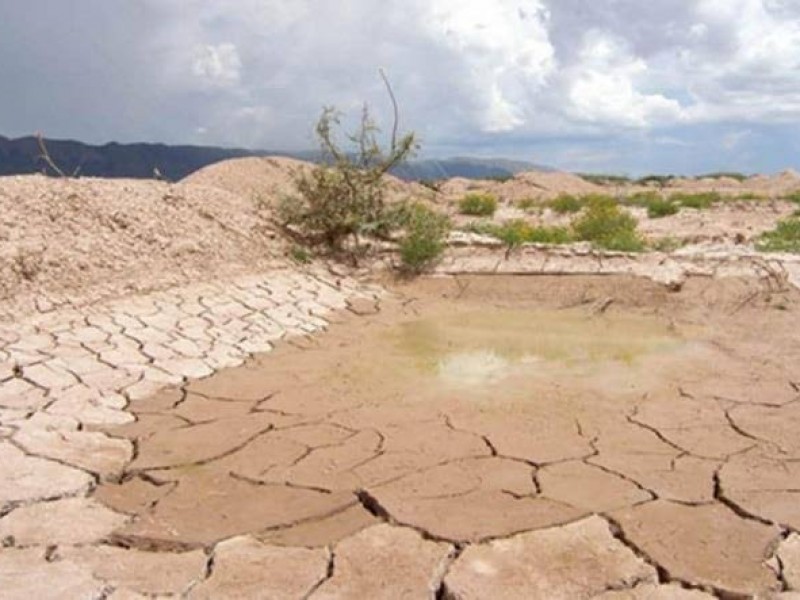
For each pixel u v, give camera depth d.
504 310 8.17
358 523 3.35
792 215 16.22
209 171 12.70
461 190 29.20
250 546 3.12
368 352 6.38
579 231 11.60
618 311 8.02
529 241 10.56
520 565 2.99
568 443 4.29
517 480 3.77
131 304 6.75
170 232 8.37
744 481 3.77
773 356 6.22
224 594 2.78
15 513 3.31
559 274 8.77
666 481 3.77
